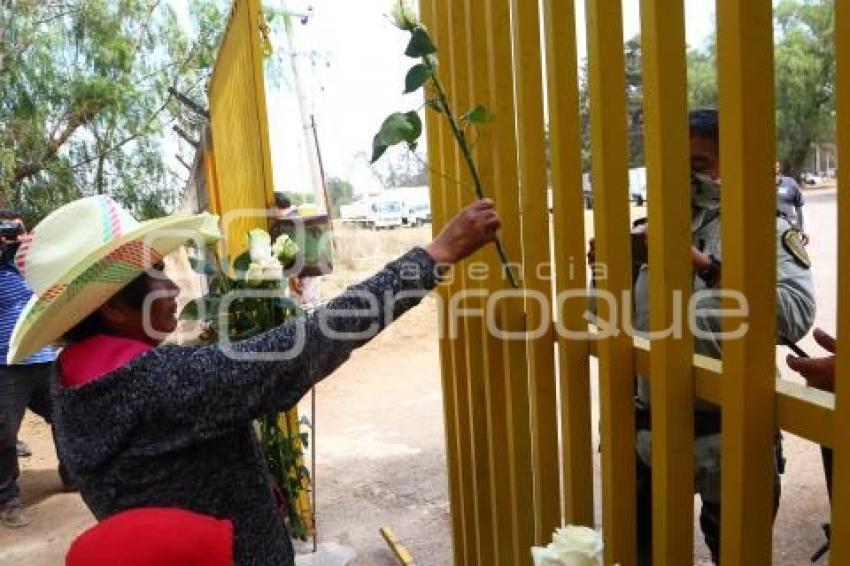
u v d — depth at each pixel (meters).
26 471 4.82
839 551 0.95
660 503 1.28
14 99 10.81
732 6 0.98
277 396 1.29
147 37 11.87
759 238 1.02
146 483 1.32
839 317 0.91
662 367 1.24
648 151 1.21
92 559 0.97
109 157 11.94
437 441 4.61
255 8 3.01
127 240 1.34
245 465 1.43
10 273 3.92
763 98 1.00
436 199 2.14
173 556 0.98
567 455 1.58
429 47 1.48
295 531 3.16
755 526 1.08
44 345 1.43
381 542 3.30
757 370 1.05
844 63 0.86
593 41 1.32
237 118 3.60
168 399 1.26
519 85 1.59
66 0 11.16
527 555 1.84
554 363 1.67
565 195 1.48
